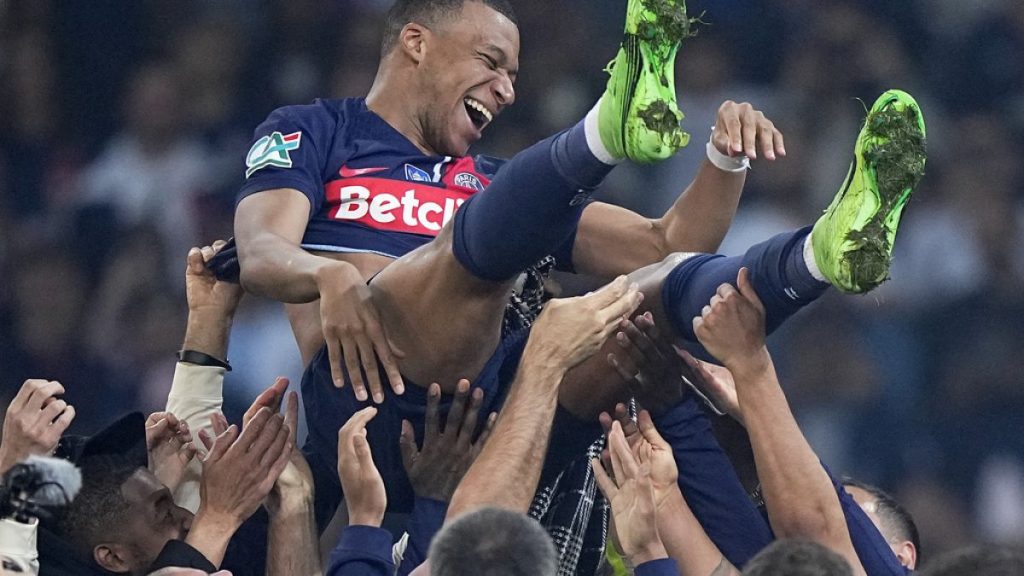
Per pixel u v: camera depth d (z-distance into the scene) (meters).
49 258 21.30
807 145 22.39
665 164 21.67
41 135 22.86
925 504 20.23
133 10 23.45
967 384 21.08
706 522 9.91
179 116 22.59
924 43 24.00
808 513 9.38
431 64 10.83
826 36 23.45
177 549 9.34
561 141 9.05
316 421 10.24
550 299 10.77
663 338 9.97
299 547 9.98
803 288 9.12
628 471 9.41
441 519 9.91
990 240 22.30
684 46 22.92
